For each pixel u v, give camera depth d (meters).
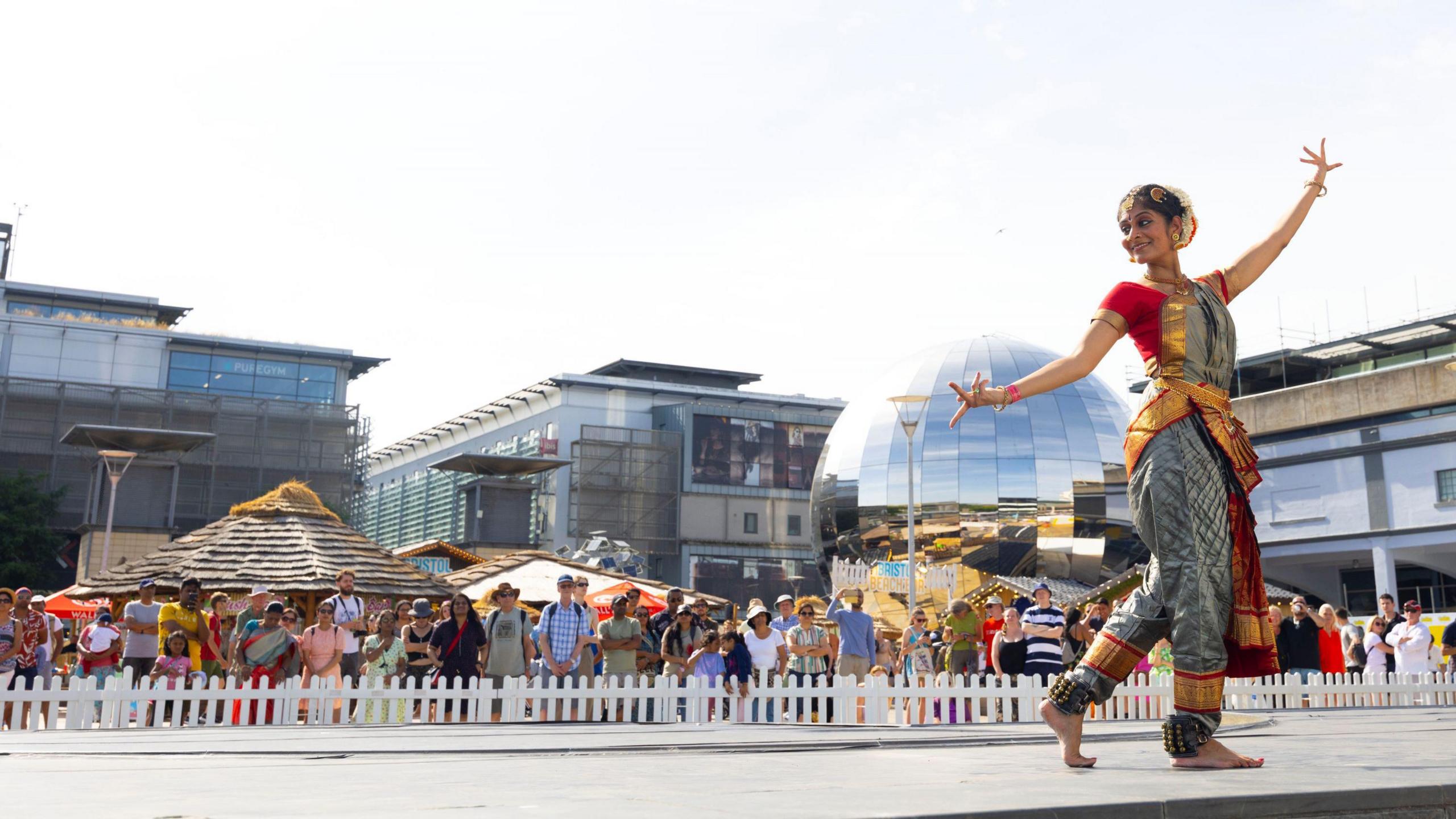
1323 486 47.59
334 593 18.62
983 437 40.19
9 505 62.28
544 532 91.38
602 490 91.69
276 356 81.44
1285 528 48.75
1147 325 3.42
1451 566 45.50
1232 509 3.28
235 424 77.44
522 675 12.48
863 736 5.51
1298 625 17.31
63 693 10.50
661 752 4.34
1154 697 13.01
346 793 2.45
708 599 24.12
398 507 115.00
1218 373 3.42
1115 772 3.00
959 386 3.37
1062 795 2.25
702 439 95.06
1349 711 10.81
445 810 2.03
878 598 31.06
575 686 12.93
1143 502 3.36
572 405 93.94
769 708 12.53
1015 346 42.81
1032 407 40.69
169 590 18.88
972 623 14.91
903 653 15.79
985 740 5.14
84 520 71.06
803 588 96.88
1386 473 45.53
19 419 72.38
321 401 82.06
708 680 12.14
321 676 12.78
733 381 104.75
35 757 4.13
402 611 15.37
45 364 74.69
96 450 47.53
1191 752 3.13
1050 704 3.31
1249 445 3.37
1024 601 30.55
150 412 75.75
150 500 46.31
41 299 80.50
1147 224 3.46
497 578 23.36
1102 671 3.27
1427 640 15.49
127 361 77.00
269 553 19.34
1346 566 50.69
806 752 4.31
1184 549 3.24
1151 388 3.44
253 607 12.73
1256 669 3.30
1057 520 39.31
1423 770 2.94
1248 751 3.78
